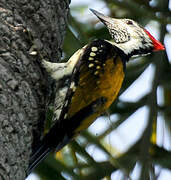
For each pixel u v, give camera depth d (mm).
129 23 11570
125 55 11133
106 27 11852
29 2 9305
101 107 9883
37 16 9352
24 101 8508
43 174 9883
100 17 11750
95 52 10133
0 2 8984
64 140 9414
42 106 9102
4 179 7711
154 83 10789
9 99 8188
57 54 9906
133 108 11258
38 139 9141
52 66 9500
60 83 9727
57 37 9734
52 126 9422
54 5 9711
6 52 8617
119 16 12312
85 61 9984
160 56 11172
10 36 8789
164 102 12445
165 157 10859
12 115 8172
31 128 8734
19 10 9164
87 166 9898
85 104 9703
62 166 9906
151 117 10414
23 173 8375
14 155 8047
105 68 10000
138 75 11508
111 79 10016
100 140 10414
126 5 11359
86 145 10016
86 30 12000
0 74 8273
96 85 9836
